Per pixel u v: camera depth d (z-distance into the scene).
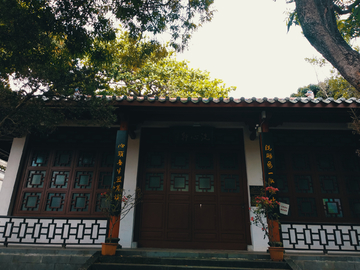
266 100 6.10
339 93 15.58
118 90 13.49
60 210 7.38
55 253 5.73
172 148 7.96
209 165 7.80
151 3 6.05
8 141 8.39
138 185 7.59
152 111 6.68
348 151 7.72
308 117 7.25
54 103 5.32
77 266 5.59
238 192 7.51
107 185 7.59
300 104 6.14
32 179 7.65
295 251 6.71
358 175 7.51
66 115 7.02
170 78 14.47
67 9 5.38
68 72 5.03
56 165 7.80
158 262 5.40
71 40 5.69
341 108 6.22
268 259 5.58
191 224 7.25
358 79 3.83
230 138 7.98
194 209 7.40
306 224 6.14
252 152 7.67
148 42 6.80
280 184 7.50
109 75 12.35
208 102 6.21
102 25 5.90
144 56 7.09
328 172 7.56
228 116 7.30
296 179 7.55
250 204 7.19
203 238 7.13
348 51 4.05
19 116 4.81
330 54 4.18
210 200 7.46
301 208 7.28
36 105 4.82
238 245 7.04
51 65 5.16
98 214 7.32
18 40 4.63
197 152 7.93
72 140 8.02
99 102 5.40
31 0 5.11
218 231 7.18
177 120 7.40
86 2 5.55
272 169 6.16
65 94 4.94
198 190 7.58
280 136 7.90
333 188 7.43
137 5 5.89
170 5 6.14
